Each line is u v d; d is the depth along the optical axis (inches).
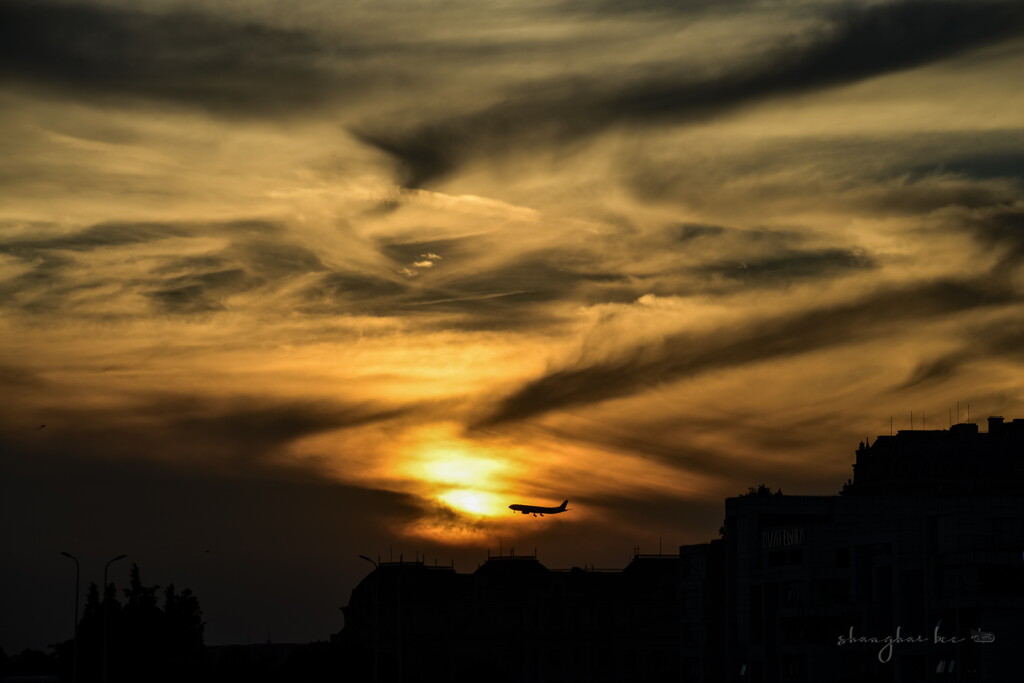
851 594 6658.5
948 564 5915.4
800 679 6742.1
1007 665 5679.1
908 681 6112.2
